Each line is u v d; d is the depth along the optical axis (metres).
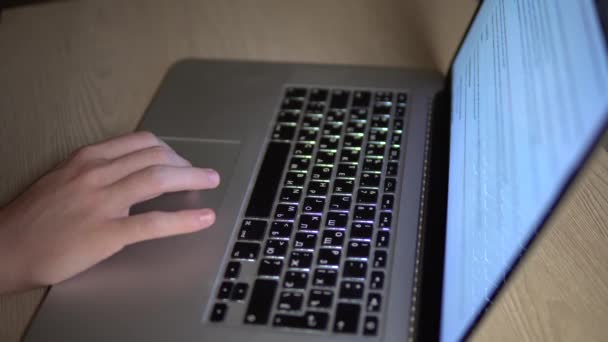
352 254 0.59
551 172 0.40
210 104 0.80
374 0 0.97
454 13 0.94
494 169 0.52
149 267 0.60
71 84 0.85
